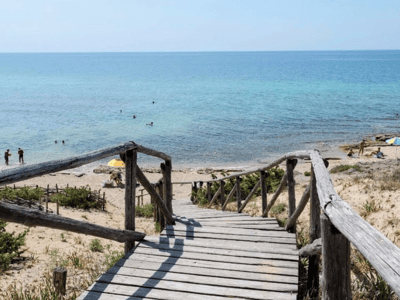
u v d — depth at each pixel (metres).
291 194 6.30
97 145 42.03
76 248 8.85
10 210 3.40
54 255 7.92
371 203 8.70
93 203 18.00
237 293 4.12
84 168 35.31
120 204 22.50
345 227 2.10
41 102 78.62
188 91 98.31
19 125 53.47
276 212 11.47
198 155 39.03
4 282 6.28
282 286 4.25
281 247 5.45
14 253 7.82
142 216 15.83
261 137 46.12
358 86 108.56
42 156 37.72
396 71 186.00
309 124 53.38
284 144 42.66
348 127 51.03
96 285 4.33
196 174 32.00
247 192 16.50
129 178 5.60
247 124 53.78
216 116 60.25
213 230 6.25
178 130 50.09
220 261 4.95
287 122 54.84
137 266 4.81
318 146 41.19
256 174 16.92
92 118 59.44
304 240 7.04
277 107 68.88
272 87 107.50
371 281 5.11
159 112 64.62
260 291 4.16
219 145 42.75
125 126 52.94
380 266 1.57
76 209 17.20
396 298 4.79
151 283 4.36
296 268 4.71
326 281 2.59
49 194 19.50
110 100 81.50
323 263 2.62
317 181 3.43
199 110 66.38
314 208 4.92
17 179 3.20
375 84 114.38
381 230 7.55
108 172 33.25
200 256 5.12
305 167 32.88
